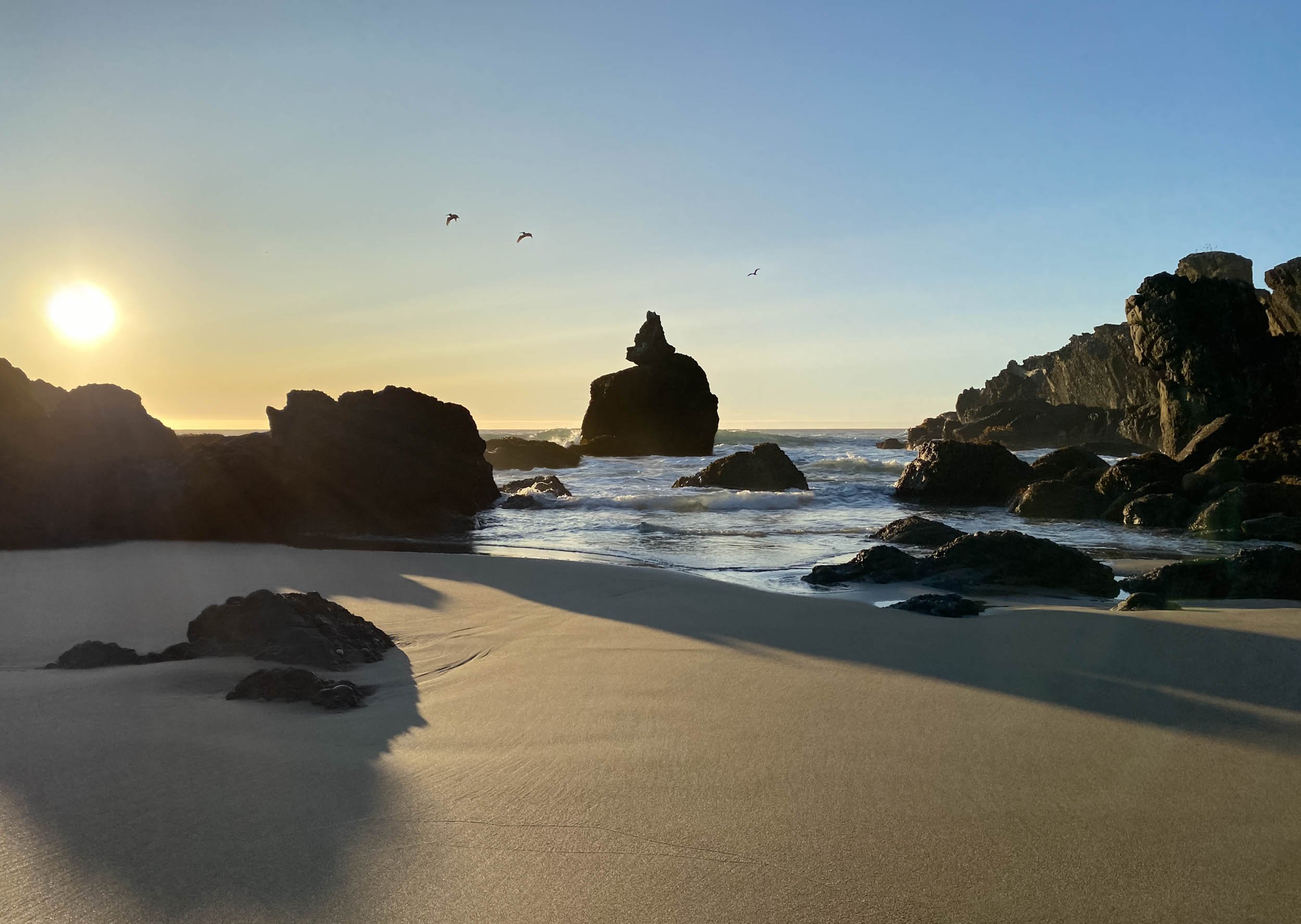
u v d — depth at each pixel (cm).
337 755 444
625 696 577
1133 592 1121
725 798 393
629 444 6028
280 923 282
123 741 453
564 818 368
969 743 473
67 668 645
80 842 335
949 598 929
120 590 1087
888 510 2389
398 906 295
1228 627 769
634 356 6600
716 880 317
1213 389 3634
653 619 873
